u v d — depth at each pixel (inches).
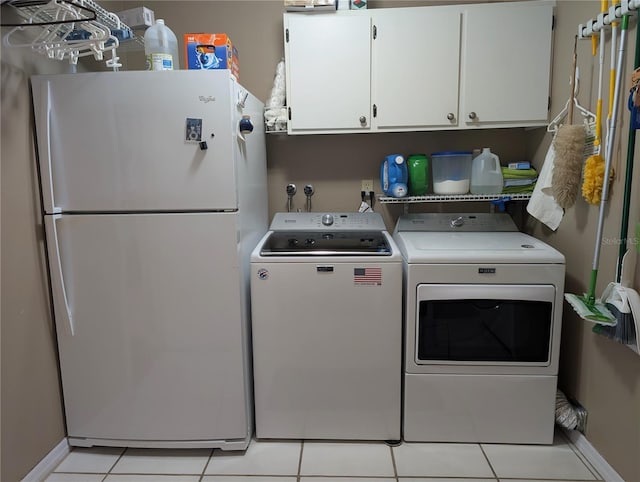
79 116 61.4
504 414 69.7
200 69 65.1
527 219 90.5
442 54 77.2
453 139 90.4
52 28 59.0
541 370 68.0
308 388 70.4
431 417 70.5
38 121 61.1
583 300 61.0
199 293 65.1
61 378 68.8
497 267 65.6
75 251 64.5
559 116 71.7
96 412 69.1
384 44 77.5
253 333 69.1
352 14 77.3
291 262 66.9
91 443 70.3
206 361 66.9
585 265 68.0
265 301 68.1
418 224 85.3
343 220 83.0
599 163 60.0
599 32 61.8
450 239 76.3
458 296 66.0
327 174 92.4
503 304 66.7
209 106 60.7
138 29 73.4
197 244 63.8
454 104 78.5
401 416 72.8
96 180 62.7
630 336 54.6
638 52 53.2
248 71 89.4
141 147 61.7
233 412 68.2
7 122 57.8
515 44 76.1
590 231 66.4
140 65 88.0
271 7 87.8
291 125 80.7
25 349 61.6
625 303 54.4
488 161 83.2
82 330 66.7
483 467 65.5
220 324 65.8
